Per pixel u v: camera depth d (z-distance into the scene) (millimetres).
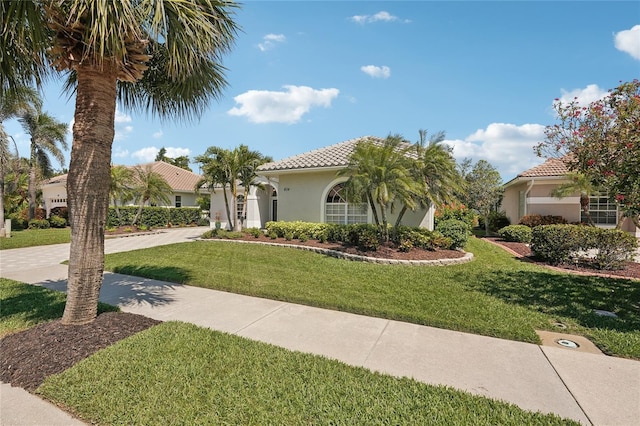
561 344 4738
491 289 7621
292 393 3385
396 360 4230
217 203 25938
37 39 4285
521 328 5188
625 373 3883
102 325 5023
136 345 4477
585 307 6324
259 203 23281
